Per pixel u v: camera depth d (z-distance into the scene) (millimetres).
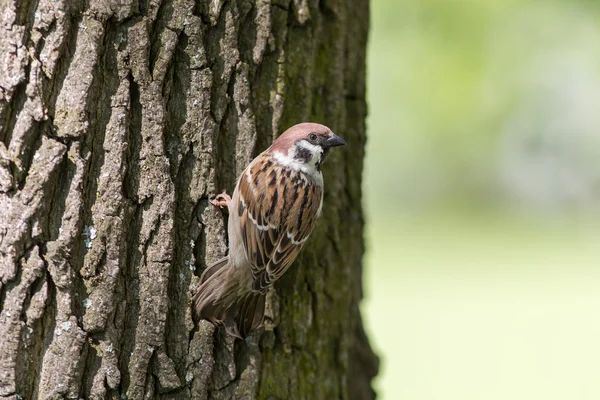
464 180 31609
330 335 8633
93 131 6941
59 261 6820
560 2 24766
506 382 16578
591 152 32094
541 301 20812
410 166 31047
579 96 28609
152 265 7129
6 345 6777
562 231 29156
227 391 7590
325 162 8531
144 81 7082
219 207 7500
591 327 18906
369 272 23531
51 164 6832
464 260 24688
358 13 9008
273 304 7984
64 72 6891
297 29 8000
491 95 26953
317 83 8320
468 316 19844
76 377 6863
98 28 6910
